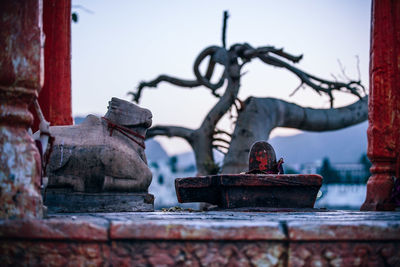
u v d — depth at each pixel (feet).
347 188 168.45
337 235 16.51
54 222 16.02
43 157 19.84
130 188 27.37
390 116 32.58
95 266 16.03
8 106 17.75
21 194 17.26
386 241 16.85
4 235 15.84
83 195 26.37
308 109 77.56
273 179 28.99
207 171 76.89
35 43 18.11
